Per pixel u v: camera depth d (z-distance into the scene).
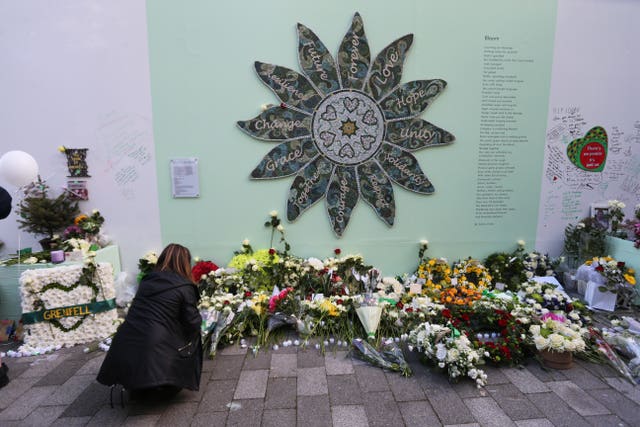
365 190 4.55
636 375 2.85
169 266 2.76
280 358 3.16
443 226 4.73
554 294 4.02
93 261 3.51
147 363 2.34
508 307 3.62
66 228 4.27
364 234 4.64
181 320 2.57
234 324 3.47
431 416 2.43
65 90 4.19
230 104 4.32
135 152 4.32
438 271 4.48
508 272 4.59
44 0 4.04
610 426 2.34
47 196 4.32
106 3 4.09
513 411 2.48
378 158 4.52
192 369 2.57
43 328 3.37
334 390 2.71
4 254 4.36
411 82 4.43
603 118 4.77
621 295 4.17
